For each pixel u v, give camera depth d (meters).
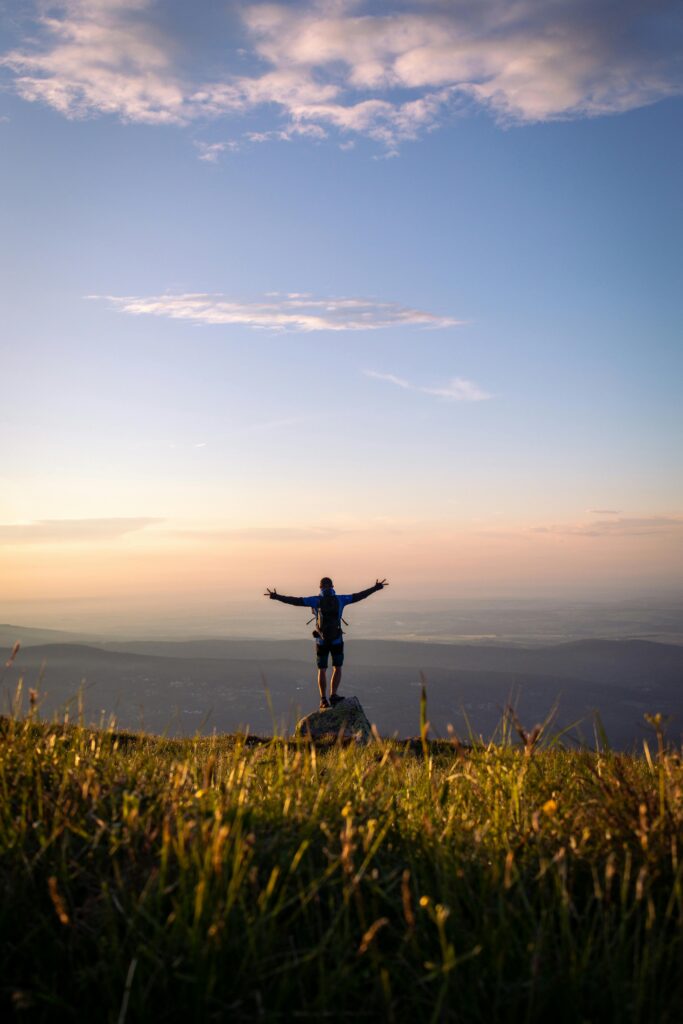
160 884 3.16
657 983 2.99
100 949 3.01
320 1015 2.71
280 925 3.22
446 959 2.76
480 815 4.49
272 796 4.34
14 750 4.61
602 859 3.72
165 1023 2.81
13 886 3.40
